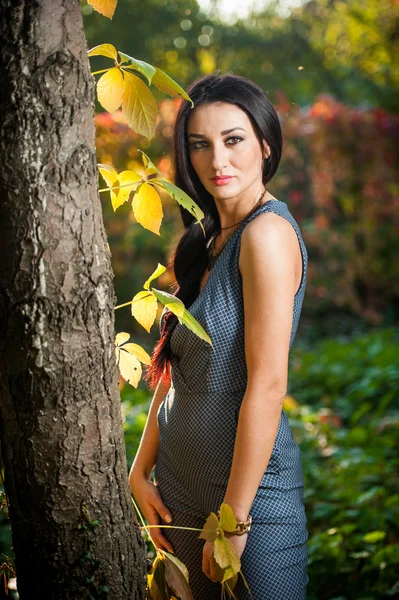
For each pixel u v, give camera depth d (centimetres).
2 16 151
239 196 210
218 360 198
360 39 1262
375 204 914
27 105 152
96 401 168
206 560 196
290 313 190
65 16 154
